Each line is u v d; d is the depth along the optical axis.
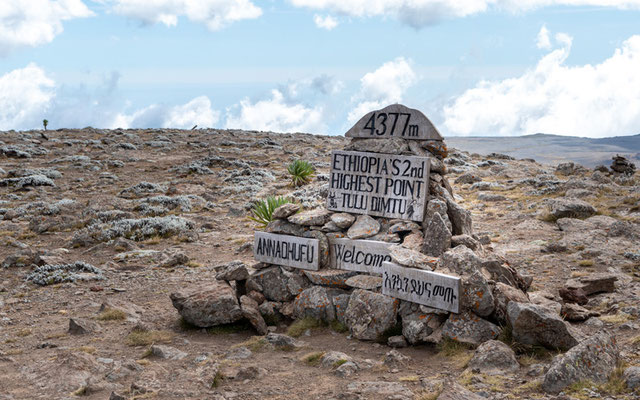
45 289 13.71
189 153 45.06
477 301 8.45
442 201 10.34
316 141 54.94
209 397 6.60
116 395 6.39
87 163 38.38
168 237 19.94
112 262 16.31
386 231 10.59
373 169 10.74
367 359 8.27
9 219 23.33
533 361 7.48
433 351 8.59
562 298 10.67
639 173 31.45
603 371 6.54
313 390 6.98
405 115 10.59
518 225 18.61
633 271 12.63
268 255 11.29
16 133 54.97
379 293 9.73
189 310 10.05
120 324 10.67
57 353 8.88
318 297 10.40
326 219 11.03
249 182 31.70
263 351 8.95
